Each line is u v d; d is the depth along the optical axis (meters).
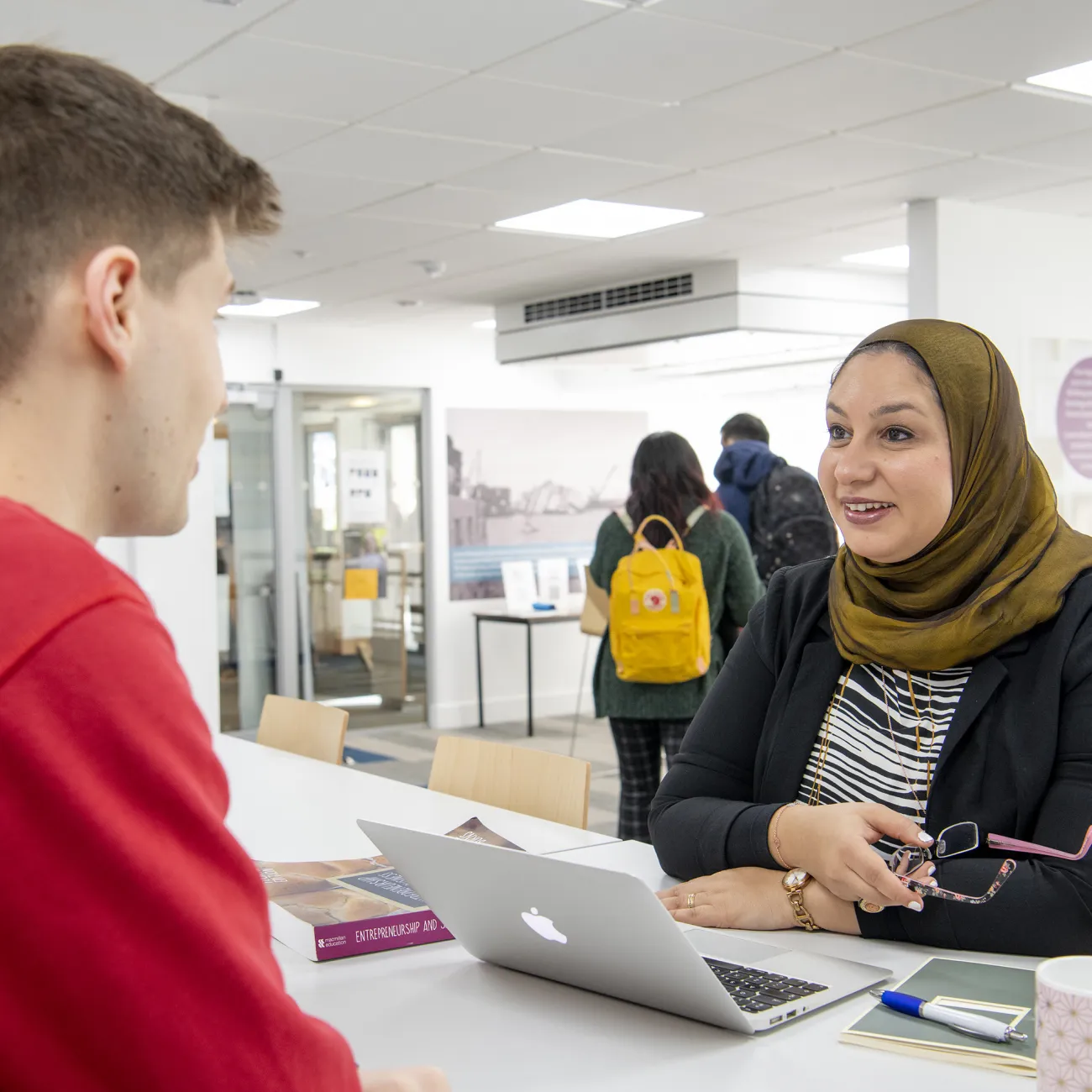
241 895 0.60
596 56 3.40
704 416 10.02
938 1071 1.03
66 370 0.64
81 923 0.53
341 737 2.84
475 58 3.38
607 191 4.89
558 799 2.18
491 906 1.21
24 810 0.53
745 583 3.89
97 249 0.64
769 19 3.17
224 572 8.23
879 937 1.37
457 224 5.39
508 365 8.23
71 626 0.56
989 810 1.41
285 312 7.72
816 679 1.58
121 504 0.69
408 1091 0.80
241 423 8.24
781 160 4.51
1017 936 1.29
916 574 1.50
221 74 3.48
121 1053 0.54
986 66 3.58
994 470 1.46
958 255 5.35
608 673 3.98
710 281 6.43
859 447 1.49
